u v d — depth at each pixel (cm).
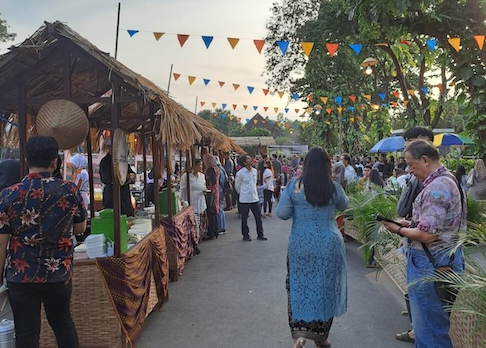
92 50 376
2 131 464
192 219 779
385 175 1889
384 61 1923
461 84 615
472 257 356
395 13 615
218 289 591
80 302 376
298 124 2809
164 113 390
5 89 414
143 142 771
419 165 298
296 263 371
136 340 420
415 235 288
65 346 315
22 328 294
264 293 571
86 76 453
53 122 385
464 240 275
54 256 295
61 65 419
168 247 629
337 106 2061
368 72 1287
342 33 1065
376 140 2350
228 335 436
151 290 473
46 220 289
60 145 396
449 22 596
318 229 368
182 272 678
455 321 338
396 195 711
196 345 414
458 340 332
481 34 587
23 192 286
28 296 290
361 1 635
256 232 1055
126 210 572
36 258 289
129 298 387
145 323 470
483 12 578
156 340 425
